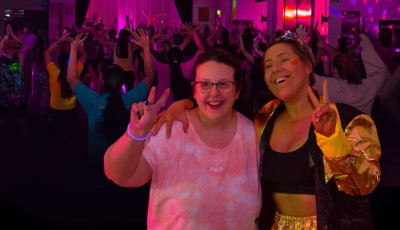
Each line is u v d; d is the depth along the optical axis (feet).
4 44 23.15
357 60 29.07
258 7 50.26
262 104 6.33
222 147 5.54
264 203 5.90
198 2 62.64
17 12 51.31
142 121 4.74
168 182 5.39
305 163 5.58
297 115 5.98
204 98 5.39
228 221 5.38
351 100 16.28
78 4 46.83
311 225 5.63
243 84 6.02
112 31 30.63
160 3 67.00
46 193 15.33
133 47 21.30
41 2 51.67
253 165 5.70
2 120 24.32
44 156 20.01
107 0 65.98
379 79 16.46
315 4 38.04
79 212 13.69
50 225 12.64
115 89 14.46
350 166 4.92
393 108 25.07
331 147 4.87
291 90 5.88
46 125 24.68
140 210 13.94
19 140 22.77
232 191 5.41
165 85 33.12
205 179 5.36
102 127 14.71
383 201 14.90
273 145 5.98
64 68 18.49
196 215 5.30
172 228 5.41
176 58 20.77
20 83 23.38
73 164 18.52
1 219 13.02
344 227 5.23
